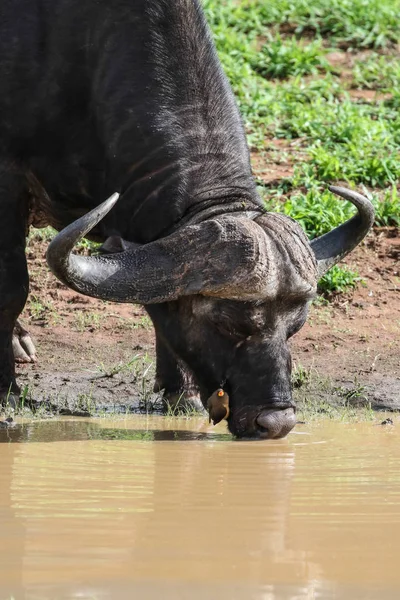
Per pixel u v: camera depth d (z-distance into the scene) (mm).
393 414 26031
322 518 15641
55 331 31672
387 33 53438
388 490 17469
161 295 20109
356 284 34719
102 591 12164
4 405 25500
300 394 27531
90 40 23625
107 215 23641
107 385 28031
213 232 20406
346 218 36812
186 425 24312
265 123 44406
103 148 23672
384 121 44625
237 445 21469
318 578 12781
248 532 14789
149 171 22547
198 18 23672
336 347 31109
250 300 20453
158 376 26719
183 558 13516
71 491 17125
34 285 34250
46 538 14320
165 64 22953
